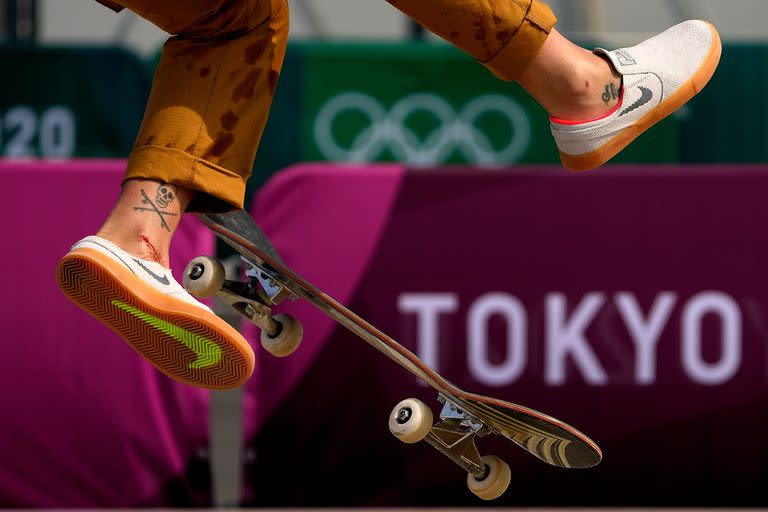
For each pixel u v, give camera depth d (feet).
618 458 37.60
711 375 37.70
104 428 36.94
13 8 53.47
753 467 37.65
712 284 37.68
